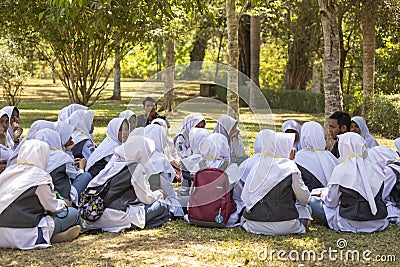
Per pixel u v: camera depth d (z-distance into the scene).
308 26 26.72
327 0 10.78
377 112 18.86
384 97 18.86
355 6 18.12
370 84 19.11
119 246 6.24
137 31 15.84
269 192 6.72
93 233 6.85
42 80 56.91
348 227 6.91
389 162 7.34
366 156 7.01
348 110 22.48
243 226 6.97
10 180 6.08
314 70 31.31
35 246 6.02
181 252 6.05
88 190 6.88
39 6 14.59
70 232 6.40
